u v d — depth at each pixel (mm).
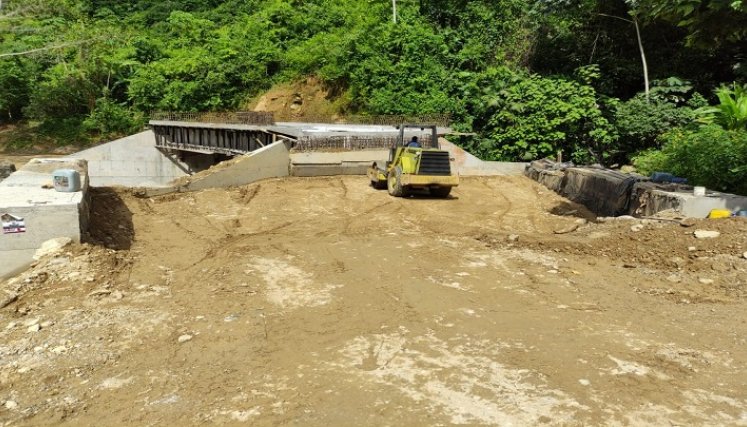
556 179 19922
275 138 23406
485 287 9102
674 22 15844
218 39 38469
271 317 7742
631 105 25188
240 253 11148
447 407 5379
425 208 16594
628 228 12031
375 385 5816
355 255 11023
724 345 6863
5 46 39156
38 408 5383
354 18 36562
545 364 6328
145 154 31688
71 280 8742
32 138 36281
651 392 5699
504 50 32094
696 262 9961
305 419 5172
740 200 12375
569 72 29750
